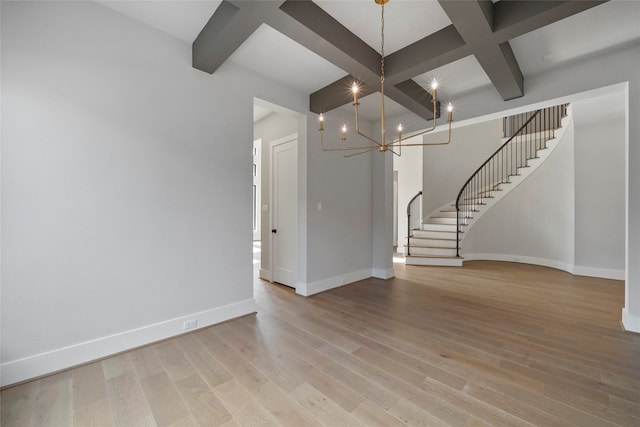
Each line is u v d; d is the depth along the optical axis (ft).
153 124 7.71
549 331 8.55
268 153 15.01
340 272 13.83
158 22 7.58
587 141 15.92
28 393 5.60
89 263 6.75
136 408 5.21
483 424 4.81
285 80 10.78
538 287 13.57
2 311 5.75
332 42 7.41
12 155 5.83
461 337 8.16
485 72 9.16
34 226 6.07
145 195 7.58
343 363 6.74
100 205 6.89
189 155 8.39
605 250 15.40
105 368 6.49
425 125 13.28
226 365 6.64
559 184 17.84
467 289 13.24
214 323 8.93
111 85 7.05
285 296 12.12
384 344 7.72
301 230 12.42
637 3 6.70
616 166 15.06
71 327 6.52
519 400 5.42
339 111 13.67
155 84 7.76
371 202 15.72
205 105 8.75
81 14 6.65
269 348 7.47
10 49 5.82
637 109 8.32
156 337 7.74
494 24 6.81
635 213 8.44
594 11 7.01
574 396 5.54
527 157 21.61
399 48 8.76
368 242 15.55
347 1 6.88
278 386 5.85
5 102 5.77
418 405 5.28
